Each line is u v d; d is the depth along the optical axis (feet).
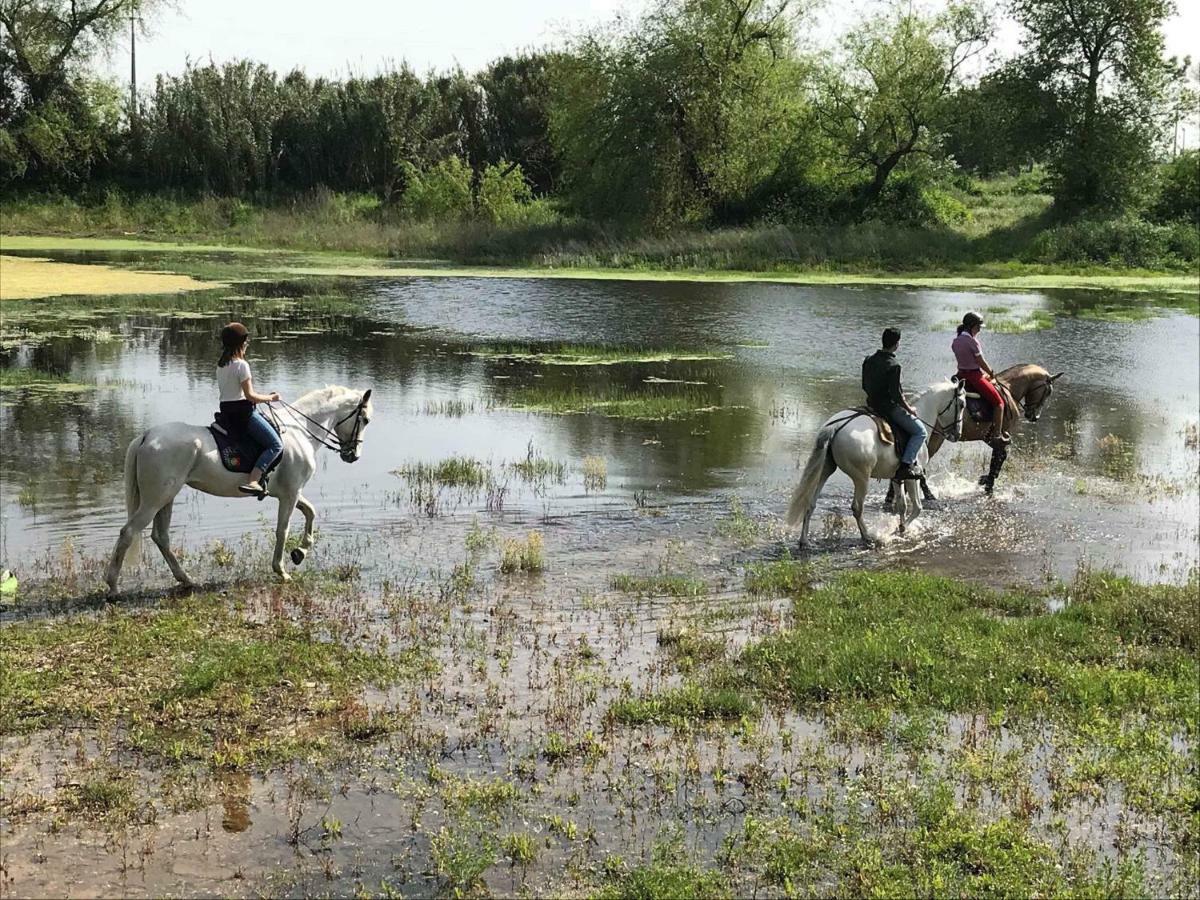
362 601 37.11
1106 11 194.49
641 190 189.98
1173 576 42.80
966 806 24.75
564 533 46.34
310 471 39.75
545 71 227.20
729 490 53.93
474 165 240.94
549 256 171.12
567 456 59.72
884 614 36.58
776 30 198.39
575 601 38.09
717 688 30.68
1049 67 198.80
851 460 45.50
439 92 244.01
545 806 24.59
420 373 83.25
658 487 54.08
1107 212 197.88
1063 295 142.10
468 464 55.47
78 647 31.94
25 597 36.24
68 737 26.86
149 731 26.94
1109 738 28.02
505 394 76.38
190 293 124.57
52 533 43.32
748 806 24.82
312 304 120.06
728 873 22.35
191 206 216.13
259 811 24.07
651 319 114.83
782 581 40.42
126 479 36.65
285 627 34.06
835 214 200.75
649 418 69.87
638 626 35.88
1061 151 200.95
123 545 36.37
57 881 21.48
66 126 217.15
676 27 190.39
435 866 22.33
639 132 191.01
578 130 195.31
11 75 219.61
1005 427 55.98
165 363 82.48
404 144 234.17
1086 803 25.38
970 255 181.06
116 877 21.70
